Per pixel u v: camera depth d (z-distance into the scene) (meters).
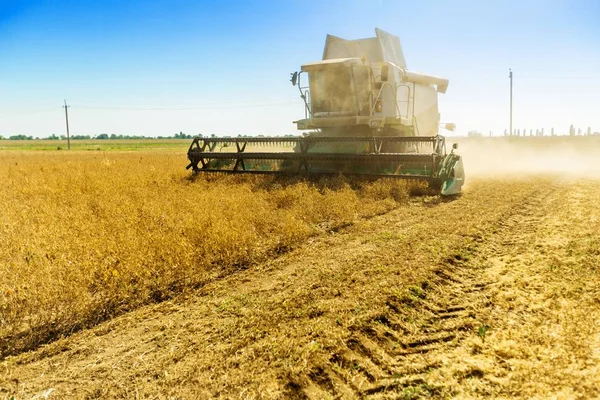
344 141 13.13
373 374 3.50
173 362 3.72
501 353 3.73
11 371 3.69
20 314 4.61
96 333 4.32
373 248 6.75
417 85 16.19
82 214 8.82
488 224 8.13
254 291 5.23
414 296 4.89
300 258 6.45
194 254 6.20
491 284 5.26
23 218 8.66
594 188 12.98
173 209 9.10
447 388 3.28
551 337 3.91
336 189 11.48
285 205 10.02
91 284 5.35
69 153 45.56
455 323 4.31
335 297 4.91
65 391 3.38
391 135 14.51
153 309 4.84
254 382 3.38
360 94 13.90
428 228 7.90
